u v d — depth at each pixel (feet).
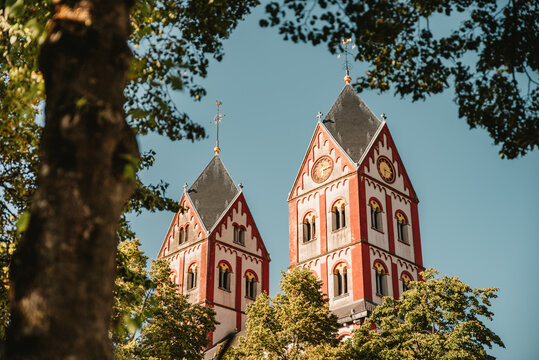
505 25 42.78
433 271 120.67
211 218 231.30
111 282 22.02
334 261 184.24
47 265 20.90
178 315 116.67
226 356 117.80
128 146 24.66
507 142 43.55
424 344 111.45
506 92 42.73
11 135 49.60
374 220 189.57
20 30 40.45
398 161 205.46
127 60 24.86
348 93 215.72
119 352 78.33
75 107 22.67
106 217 22.15
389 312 122.72
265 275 234.58
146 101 40.88
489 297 115.44
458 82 43.65
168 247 237.25
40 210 21.79
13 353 20.31
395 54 44.50
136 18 45.37
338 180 193.88
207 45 48.93
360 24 38.55
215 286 218.18
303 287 119.34
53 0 25.29
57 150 22.38
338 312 174.09
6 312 49.44
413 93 45.11
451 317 113.60
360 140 200.85
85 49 23.68
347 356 110.42
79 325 20.44
